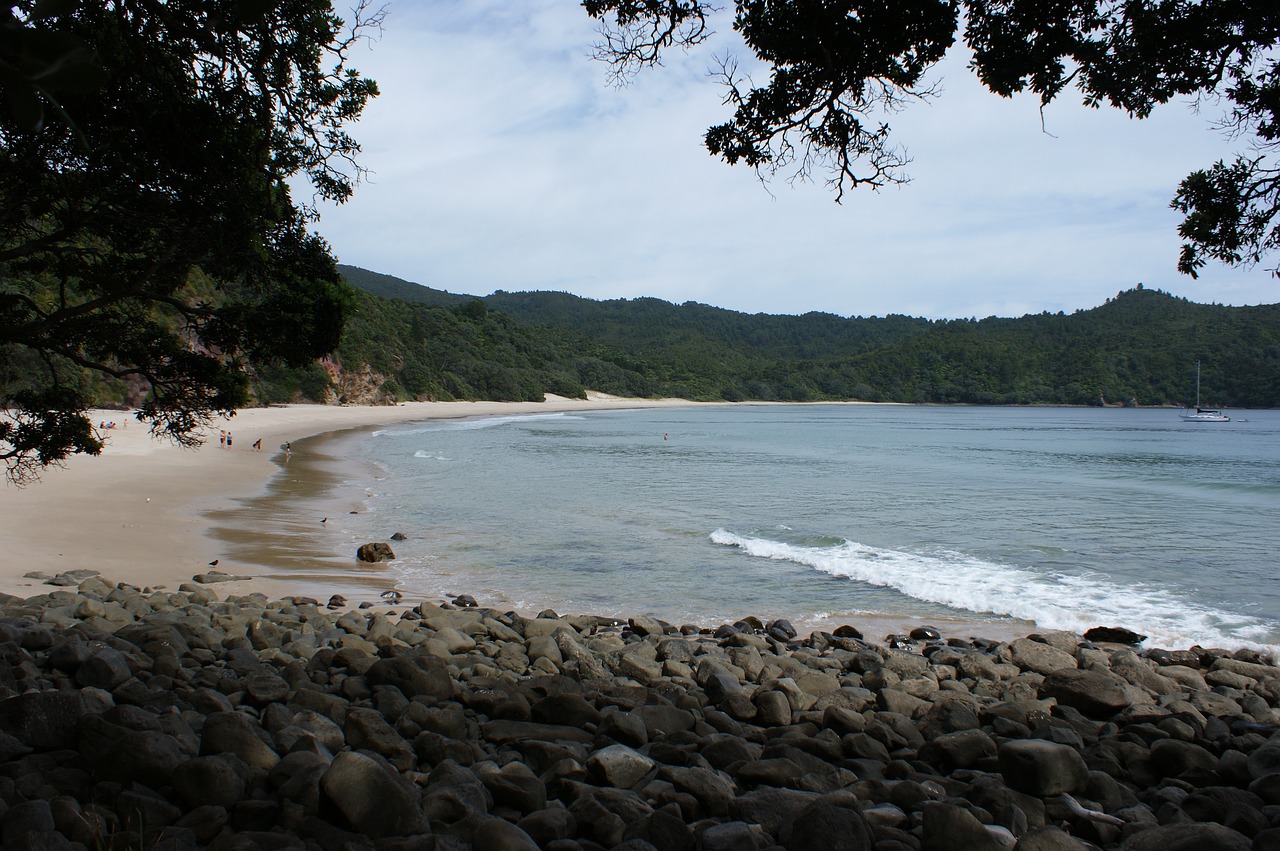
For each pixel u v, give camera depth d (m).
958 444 67.50
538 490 31.22
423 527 22.27
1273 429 96.62
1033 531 24.03
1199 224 7.22
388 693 6.51
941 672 10.20
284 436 56.00
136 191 7.77
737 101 7.31
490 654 9.89
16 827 3.71
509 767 5.00
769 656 10.46
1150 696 8.94
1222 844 4.01
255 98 7.66
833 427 97.06
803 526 24.33
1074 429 96.06
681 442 65.44
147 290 8.98
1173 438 78.50
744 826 4.28
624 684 7.88
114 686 6.46
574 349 183.00
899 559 19.61
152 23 6.41
